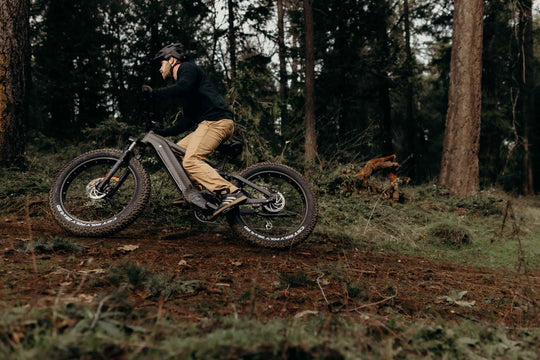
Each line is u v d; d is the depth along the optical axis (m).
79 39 16.42
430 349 1.87
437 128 26.55
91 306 1.86
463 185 9.78
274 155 9.63
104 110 17.25
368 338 1.87
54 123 15.45
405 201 7.93
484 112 18.38
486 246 5.46
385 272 3.63
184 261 3.14
